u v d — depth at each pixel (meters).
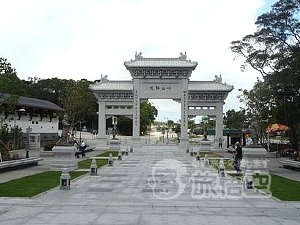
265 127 77.50
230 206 21.80
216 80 101.75
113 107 101.00
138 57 97.31
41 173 38.03
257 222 17.88
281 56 51.22
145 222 17.55
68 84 118.75
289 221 18.14
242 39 61.09
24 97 92.00
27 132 73.50
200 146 88.81
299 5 52.78
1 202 22.23
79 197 24.23
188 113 100.19
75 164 43.56
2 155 43.88
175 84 96.88
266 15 53.81
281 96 57.12
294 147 68.31
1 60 56.00
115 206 21.39
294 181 34.16
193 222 17.69
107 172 39.81
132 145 95.44
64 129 45.69
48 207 20.92
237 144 39.97
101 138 100.31
